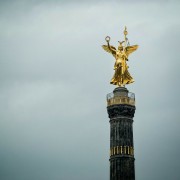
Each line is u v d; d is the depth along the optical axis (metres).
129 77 92.81
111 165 85.81
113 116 88.75
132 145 87.12
